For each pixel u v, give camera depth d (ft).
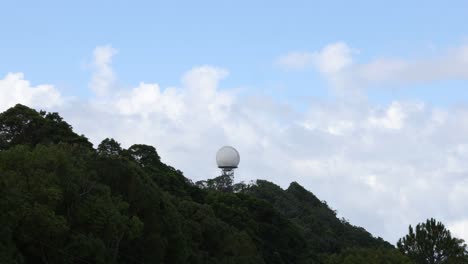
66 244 210.59
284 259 463.01
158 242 258.98
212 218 350.43
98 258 210.79
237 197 488.44
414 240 431.43
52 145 250.98
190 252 295.48
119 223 224.12
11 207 186.29
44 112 364.17
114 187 258.16
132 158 408.67
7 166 208.33
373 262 388.57
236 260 337.93
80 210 218.38
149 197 266.57
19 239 197.26
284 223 495.00
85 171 240.32
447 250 422.82
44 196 201.87
